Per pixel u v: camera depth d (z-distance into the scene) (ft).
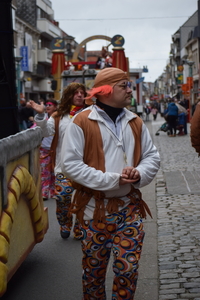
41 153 27.50
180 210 23.38
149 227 20.67
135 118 11.75
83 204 11.32
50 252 18.57
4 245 11.09
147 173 11.33
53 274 16.15
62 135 18.95
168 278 14.69
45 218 16.88
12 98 18.67
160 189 29.48
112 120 11.51
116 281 11.18
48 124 18.35
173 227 20.33
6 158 11.61
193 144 14.60
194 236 18.78
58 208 19.77
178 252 16.99
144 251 17.43
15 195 12.12
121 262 10.93
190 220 21.30
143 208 11.65
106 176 10.95
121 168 11.30
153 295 13.55
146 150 11.78
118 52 67.92
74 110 18.89
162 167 39.32
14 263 12.85
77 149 11.19
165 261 16.17
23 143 13.41
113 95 11.32
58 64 67.72
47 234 21.13
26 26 180.75
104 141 11.23
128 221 11.21
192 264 15.70
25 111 68.54
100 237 11.21
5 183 11.51
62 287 15.01
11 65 18.58
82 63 69.77
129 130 11.53
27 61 175.63
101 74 11.41
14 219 12.88
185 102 118.01
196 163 40.86
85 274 11.56
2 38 18.37
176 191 28.27
